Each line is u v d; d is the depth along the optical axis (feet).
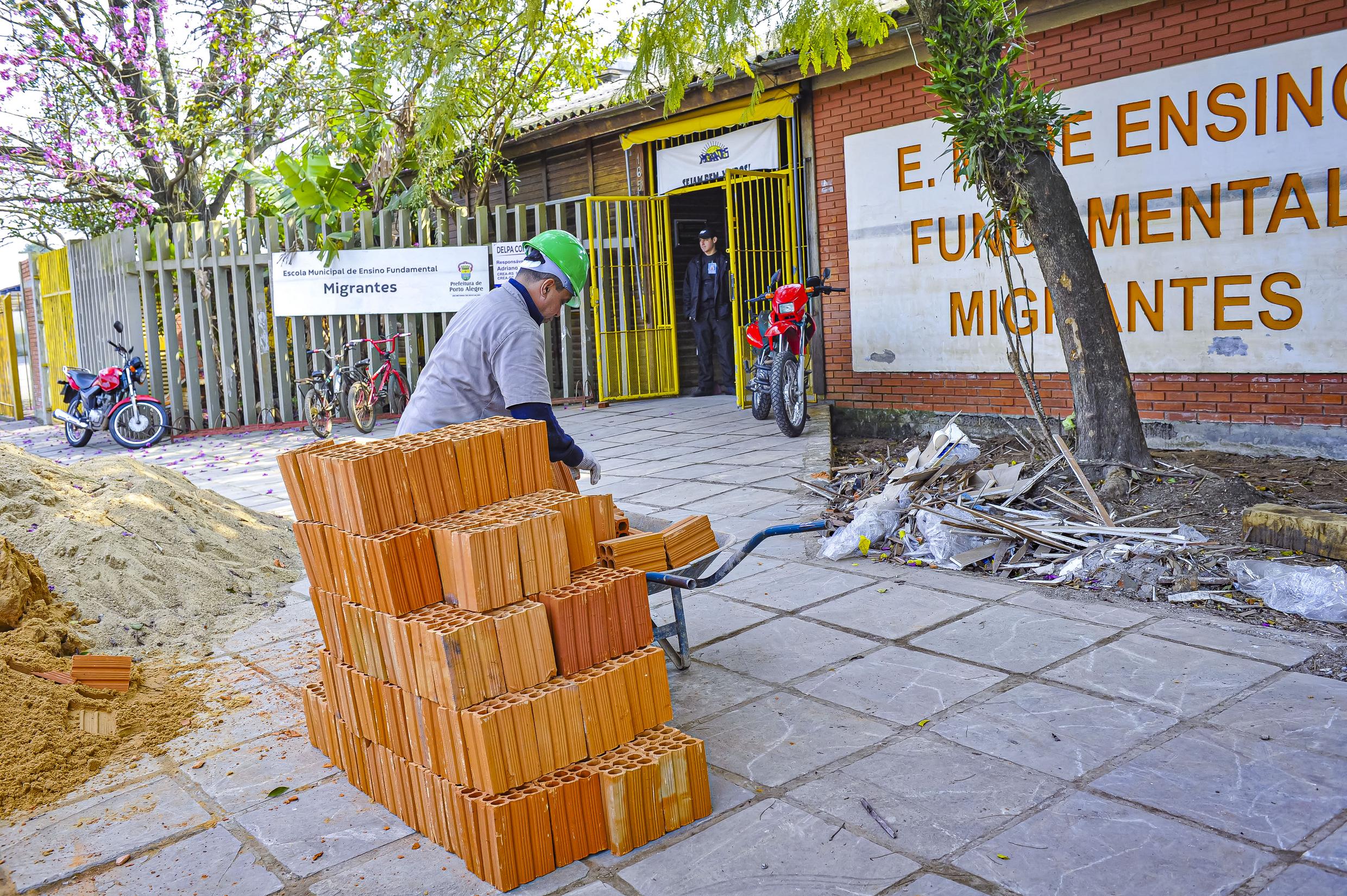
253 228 44.06
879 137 32.19
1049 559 17.52
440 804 9.49
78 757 11.72
